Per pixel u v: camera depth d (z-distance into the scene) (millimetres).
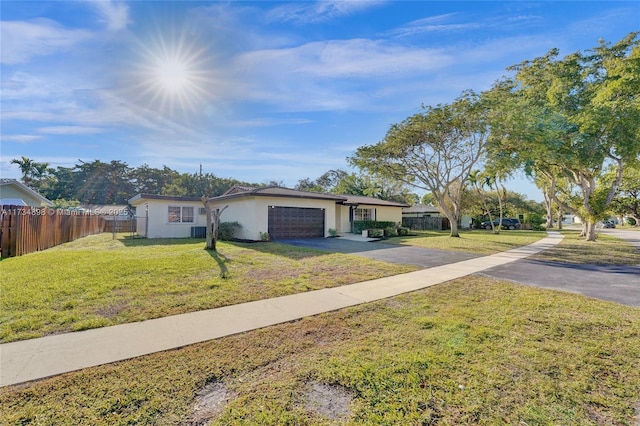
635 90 13773
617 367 3236
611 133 15172
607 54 15758
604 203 17938
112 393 2725
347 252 11734
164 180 48938
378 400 2654
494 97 15789
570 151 15977
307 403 2615
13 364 3176
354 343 3783
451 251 12680
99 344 3684
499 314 4840
